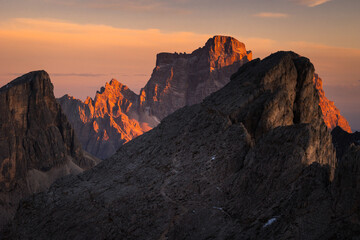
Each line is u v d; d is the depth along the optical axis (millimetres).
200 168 69688
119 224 67438
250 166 60188
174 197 66312
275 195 52969
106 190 79312
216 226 55156
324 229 43656
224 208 57875
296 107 81688
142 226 63750
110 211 71750
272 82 81375
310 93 82688
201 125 81688
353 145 45250
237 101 79562
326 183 48219
